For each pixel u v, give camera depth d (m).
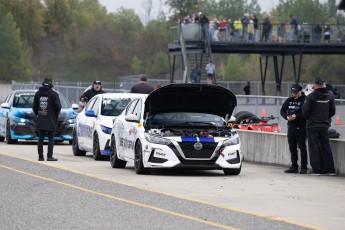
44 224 30.19
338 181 48.53
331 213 34.75
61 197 37.91
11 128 76.00
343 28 147.50
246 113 72.81
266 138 60.50
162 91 49.91
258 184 45.66
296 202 38.16
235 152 49.62
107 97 62.91
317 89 52.47
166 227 29.95
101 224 30.38
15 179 45.22
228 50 143.75
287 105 53.41
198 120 51.38
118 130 53.81
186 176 49.34
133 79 135.88
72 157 63.50
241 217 32.81
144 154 49.03
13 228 29.23
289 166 57.53
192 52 140.75
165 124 50.69
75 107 75.81
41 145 58.25
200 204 36.44
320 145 52.75
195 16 141.12
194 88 49.97
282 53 148.88
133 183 44.78
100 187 42.12
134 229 29.39
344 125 67.88
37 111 58.06
